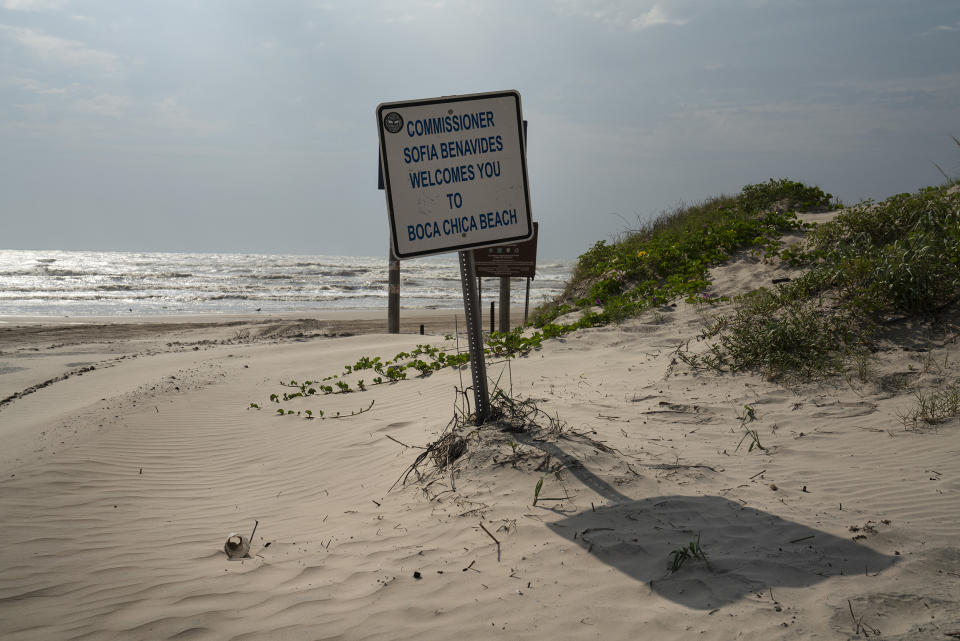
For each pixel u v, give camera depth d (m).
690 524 3.62
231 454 6.85
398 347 12.96
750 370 6.84
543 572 3.29
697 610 2.82
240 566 3.93
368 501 4.77
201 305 36.03
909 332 6.78
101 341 18.53
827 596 2.82
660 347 8.45
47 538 4.61
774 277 10.75
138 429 7.71
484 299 41.75
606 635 2.73
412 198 4.72
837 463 4.54
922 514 3.63
